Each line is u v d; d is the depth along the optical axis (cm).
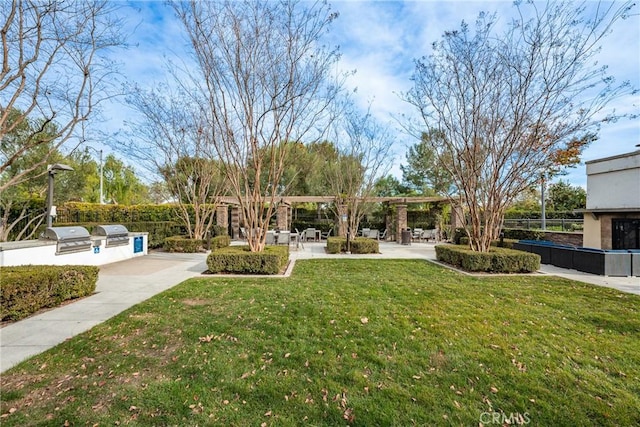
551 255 871
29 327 372
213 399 230
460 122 810
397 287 577
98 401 226
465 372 269
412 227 2008
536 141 743
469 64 751
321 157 1766
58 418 207
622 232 1056
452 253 857
